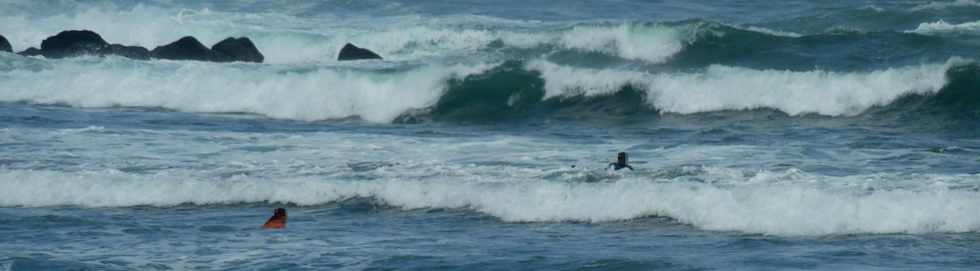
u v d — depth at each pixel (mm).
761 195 68625
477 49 155750
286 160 85812
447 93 120625
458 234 65938
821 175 77500
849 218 65625
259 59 148125
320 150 90312
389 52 158750
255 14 188375
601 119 114062
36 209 73938
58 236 66062
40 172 79188
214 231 67250
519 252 61062
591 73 120625
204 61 141875
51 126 103500
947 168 80812
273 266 58812
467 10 189500
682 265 57781
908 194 67500
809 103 114500
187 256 61156
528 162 84750
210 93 123312
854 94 114688
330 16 187000
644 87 118750
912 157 86062
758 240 63000
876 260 58375
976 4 177875
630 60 143000
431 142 94875
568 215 69625
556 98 120375
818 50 136375
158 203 75250
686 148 91312
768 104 115375
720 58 139250
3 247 63406
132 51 146000
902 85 114562
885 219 65312
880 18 174375
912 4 191625
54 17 176375
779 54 137000
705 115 114438
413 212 72125
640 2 196000
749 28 146625
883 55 133875
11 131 97375
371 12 189625
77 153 87938
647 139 98000
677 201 69312
